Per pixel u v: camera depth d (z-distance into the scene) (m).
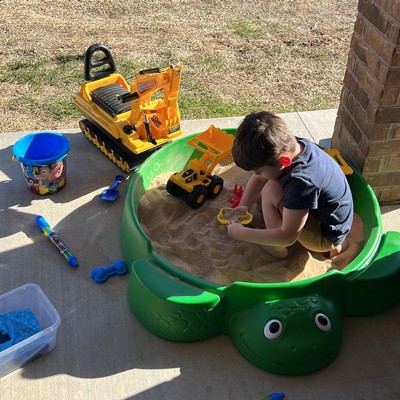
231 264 2.45
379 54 2.53
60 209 2.85
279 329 2.01
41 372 2.05
